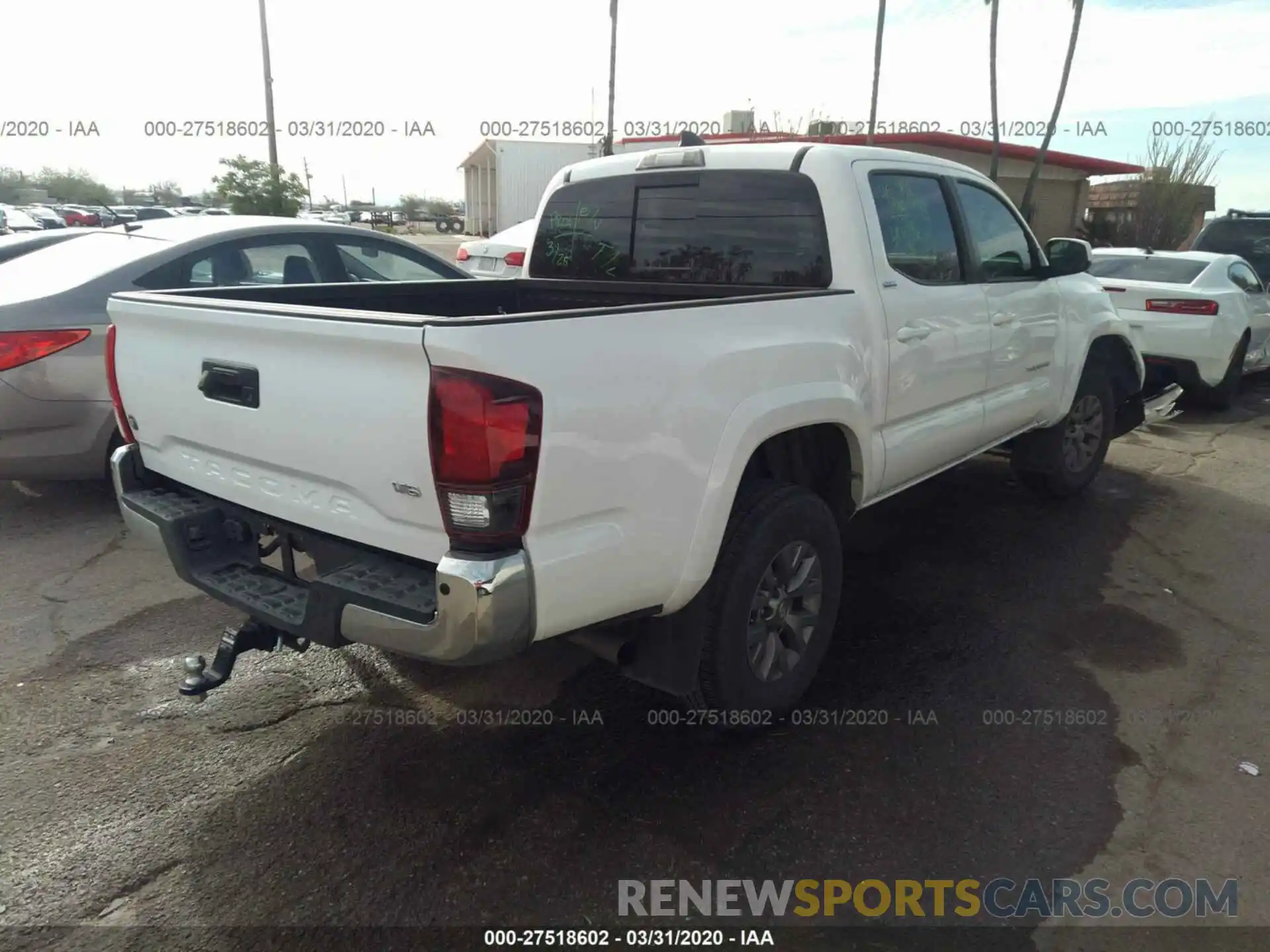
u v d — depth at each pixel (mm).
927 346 3889
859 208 3592
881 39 21312
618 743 3225
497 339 2205
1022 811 2883
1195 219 26234
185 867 2602
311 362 2475
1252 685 3664
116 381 3240
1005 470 6680
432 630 2297
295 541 2781
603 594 2529
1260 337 9961
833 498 3660
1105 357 5945
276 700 3484
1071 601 4441
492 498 2227
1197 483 6457
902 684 3645
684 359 2652
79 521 5355
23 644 3873
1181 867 2643
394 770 3055
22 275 5484
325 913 2443
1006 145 24266
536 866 2621
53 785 2951
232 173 16594
